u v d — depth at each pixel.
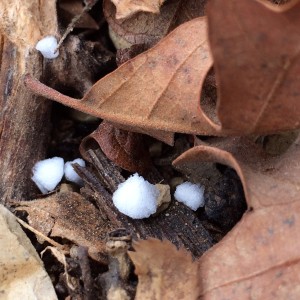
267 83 0.10
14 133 0.13
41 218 0.12
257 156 0.11
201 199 0.12
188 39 0.11
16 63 0.13
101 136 0.13
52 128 0.14
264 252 0.11
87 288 0.11
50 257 0.12
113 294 0.11
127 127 0.12
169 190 0.12
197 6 0.13
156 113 0.12
